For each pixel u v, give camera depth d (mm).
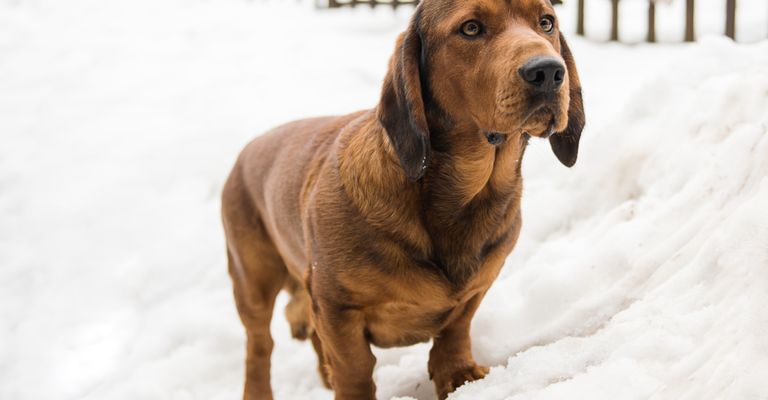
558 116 2791
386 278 3219
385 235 3186
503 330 3984
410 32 3139
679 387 2420
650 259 3621
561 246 4508
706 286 2998
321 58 8945
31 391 5219
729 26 7617
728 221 3158
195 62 9453
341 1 11086
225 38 10070
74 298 6102
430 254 3223
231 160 7320
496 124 2846
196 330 5301
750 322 2307
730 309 2639
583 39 8516
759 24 8117
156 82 9070
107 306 5949
